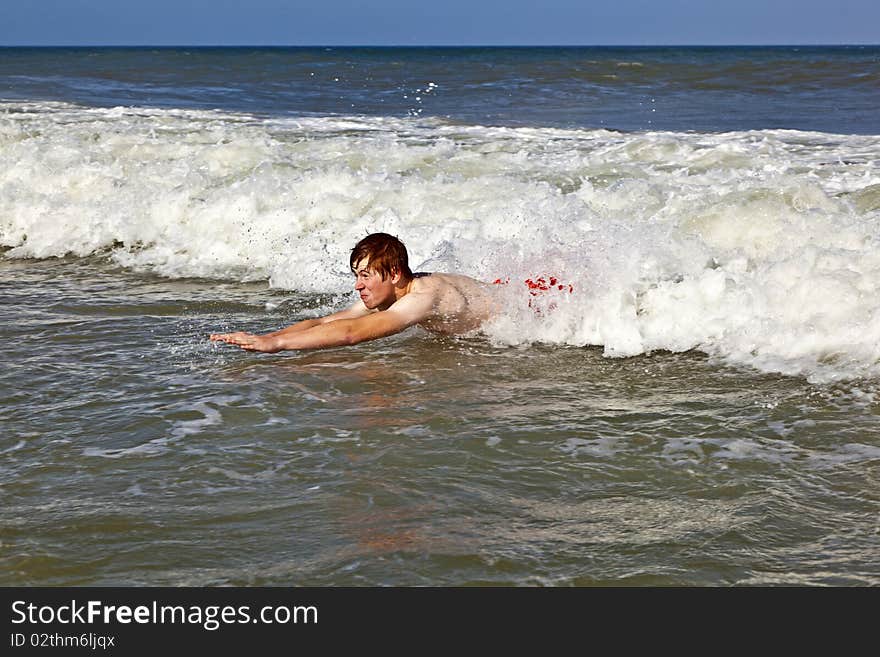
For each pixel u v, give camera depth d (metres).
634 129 15.30
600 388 5.25
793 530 3.54
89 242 9.28
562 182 9.62
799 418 4.70
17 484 4.04
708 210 7.52
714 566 3.30
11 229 9.75
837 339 5.59
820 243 6.92
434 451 4.36
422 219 8.57
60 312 7.04
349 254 8.14
